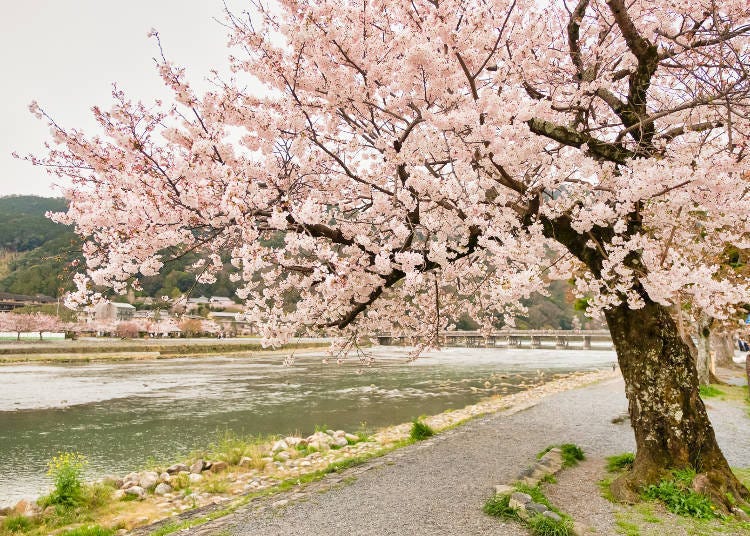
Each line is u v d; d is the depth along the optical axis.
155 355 51.22
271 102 6.62
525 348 81.75
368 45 6.41
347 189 7.71
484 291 7.73
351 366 42.53
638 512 5.59
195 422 17.78
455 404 21.58
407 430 14.19
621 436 10.55
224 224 5.32
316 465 10.56
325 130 7.03
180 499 8.70
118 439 15.15
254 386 28.25
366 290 6.82
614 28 7.30
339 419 18.25
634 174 5.25
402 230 5.88
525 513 5.47
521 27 6.83
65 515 7.89
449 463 8.25
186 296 6.48
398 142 6.39
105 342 57.88
